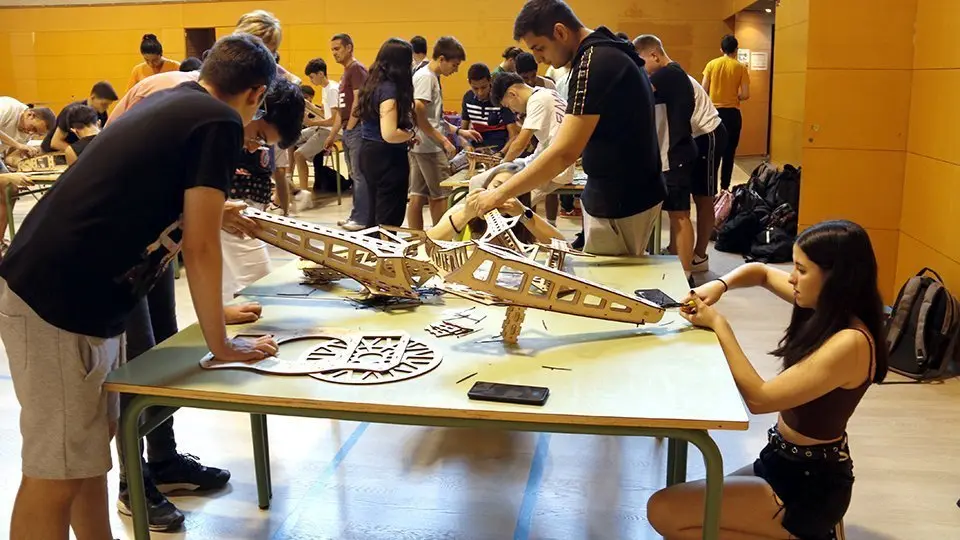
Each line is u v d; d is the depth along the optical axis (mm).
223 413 3119
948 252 3844
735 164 9734
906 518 2381
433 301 2172
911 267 4348
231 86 1742
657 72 4621
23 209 7926
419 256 2371
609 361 1721
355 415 1525
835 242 1710
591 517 2379
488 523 2352
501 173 2836
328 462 2723
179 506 2451
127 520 2371
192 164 1587
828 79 4477
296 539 2279
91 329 1614
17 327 1608
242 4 10773
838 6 4387
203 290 1625
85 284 1588
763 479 1821
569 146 2400
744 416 1429
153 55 7152
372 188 4578
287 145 2230
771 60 9883
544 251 2494
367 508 2438
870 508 2434
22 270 1582
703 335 1883
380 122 4367
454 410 1473
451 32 10242
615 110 2443
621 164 2562
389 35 10383
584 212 2785
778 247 5402
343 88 6570
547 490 2535
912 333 3416
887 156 4484
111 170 1575
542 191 3682
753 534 1809
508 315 1845
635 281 2338
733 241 5750
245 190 2838
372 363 1686
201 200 1577
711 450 1442
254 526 2346
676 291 2236
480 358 1743
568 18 2496
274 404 1538
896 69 4379
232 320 1972
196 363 1709
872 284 1721
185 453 2654
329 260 2096
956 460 2719
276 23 2898
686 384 1586
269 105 2148
